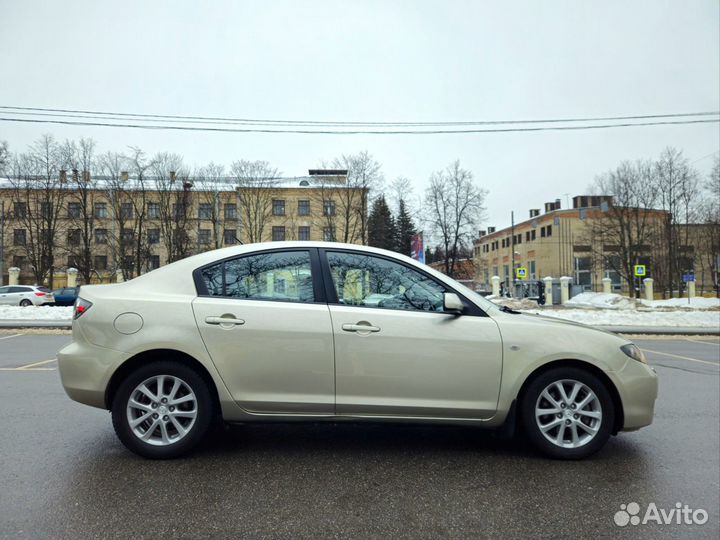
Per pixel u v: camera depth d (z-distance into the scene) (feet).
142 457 11.89
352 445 13.15
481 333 11.84
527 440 13.16
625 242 159.43
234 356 11.52
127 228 158.71
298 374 11.59
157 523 8.68
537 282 115.14
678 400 19.19
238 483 10.46
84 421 14.97
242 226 174.60
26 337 42.70
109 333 11.52
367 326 11.71
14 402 17.43
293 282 12.19
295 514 9.10
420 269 12.55
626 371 12.00
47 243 149.79
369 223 159.94
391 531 8.52
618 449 13.01
